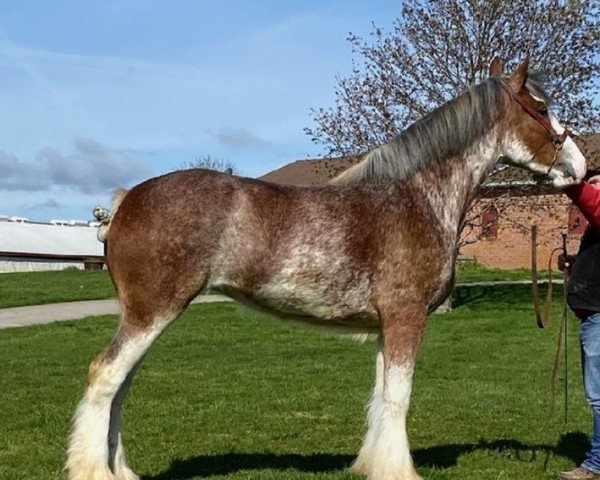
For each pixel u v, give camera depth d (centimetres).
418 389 984
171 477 594
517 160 580
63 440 705
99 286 2480
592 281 562
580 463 637
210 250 506
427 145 551
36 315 1825
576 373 1120
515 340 1470
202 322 1716
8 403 880
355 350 1346
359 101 2003
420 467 612
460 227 562
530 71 591
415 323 531
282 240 513
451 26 1977
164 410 844
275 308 533
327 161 2102
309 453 675
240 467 627
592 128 1961
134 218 506
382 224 528
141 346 503
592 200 553
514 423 799
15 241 4381
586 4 1947
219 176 522
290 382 1024
